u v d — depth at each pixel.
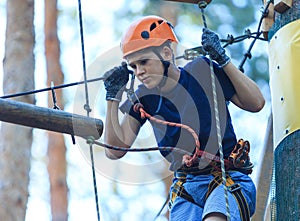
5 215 24.08
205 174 10.85
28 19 26.38
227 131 10.83
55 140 29.66
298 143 11.02
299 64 11.23
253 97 10.77
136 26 10.80
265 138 13.20
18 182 24.55
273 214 11.32
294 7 11.41
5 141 24.95
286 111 11.18
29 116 10.27
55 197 28.94
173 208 11.02
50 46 30.38
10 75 25.62
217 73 10.84
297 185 10.91
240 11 29.23
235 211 10.43
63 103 30.42
